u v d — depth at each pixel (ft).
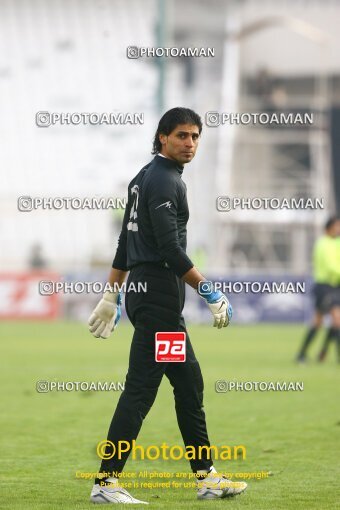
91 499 66.59
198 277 64.54
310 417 114.11
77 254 385.70
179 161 65.87
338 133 411.75
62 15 452.35
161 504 66.44
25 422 110.11
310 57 425.28
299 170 383.04
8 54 441.27
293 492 71.05
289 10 438.40
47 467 82.02
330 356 213.66
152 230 65.26
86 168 407.44
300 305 326.65
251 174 378.32
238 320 326.65
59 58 439.63
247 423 109.29
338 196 399.85
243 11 433.89
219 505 65.98
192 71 408.87
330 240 189.78
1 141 414.41
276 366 181.47
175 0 426.51
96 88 427.33
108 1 456.04
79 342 240.12
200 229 354.95
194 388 67.15
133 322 66.69
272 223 352.28
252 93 410.72
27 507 65.16
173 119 65.41
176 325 65.87
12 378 157.28
